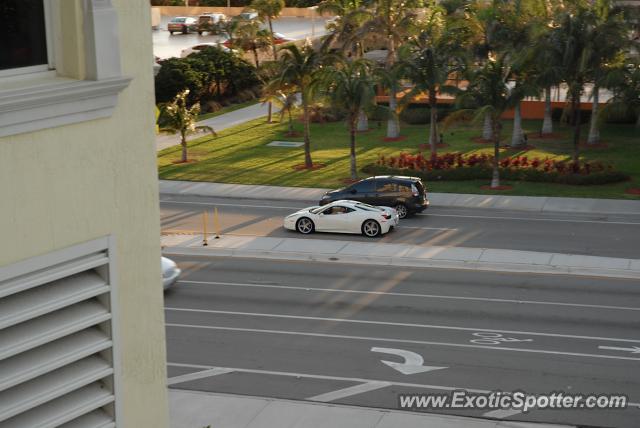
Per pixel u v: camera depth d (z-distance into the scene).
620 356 22.08
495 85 40.25
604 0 43.56
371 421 18.89
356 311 26.09
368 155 48.91
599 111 45.34
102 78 4.98
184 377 21.64
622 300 26.33
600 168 42.72
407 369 21.73
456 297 27.00
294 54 45.84
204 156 50.28
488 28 50.41
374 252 31.88
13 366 4.89
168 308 26.89
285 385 21.02
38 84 4.79
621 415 18.88
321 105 50.16
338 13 55.41
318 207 34.97
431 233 34.34
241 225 36.72
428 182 42.91
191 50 78.19
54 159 4.83
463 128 55.31
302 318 25.67
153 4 111.25
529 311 25.56
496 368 21.59
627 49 43.19
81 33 4.96
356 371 21.75
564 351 22.50
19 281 4.74
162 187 43.75
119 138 5.19
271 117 60.69
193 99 62.97
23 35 4.91
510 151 48.56
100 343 5.26
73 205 4.95
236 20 67.69
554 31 42.47
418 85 45.84
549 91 51.75
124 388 5.45
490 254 31.14
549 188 40.81
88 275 5.22
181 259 32.34
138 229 5.38
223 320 25.73
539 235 33.59
